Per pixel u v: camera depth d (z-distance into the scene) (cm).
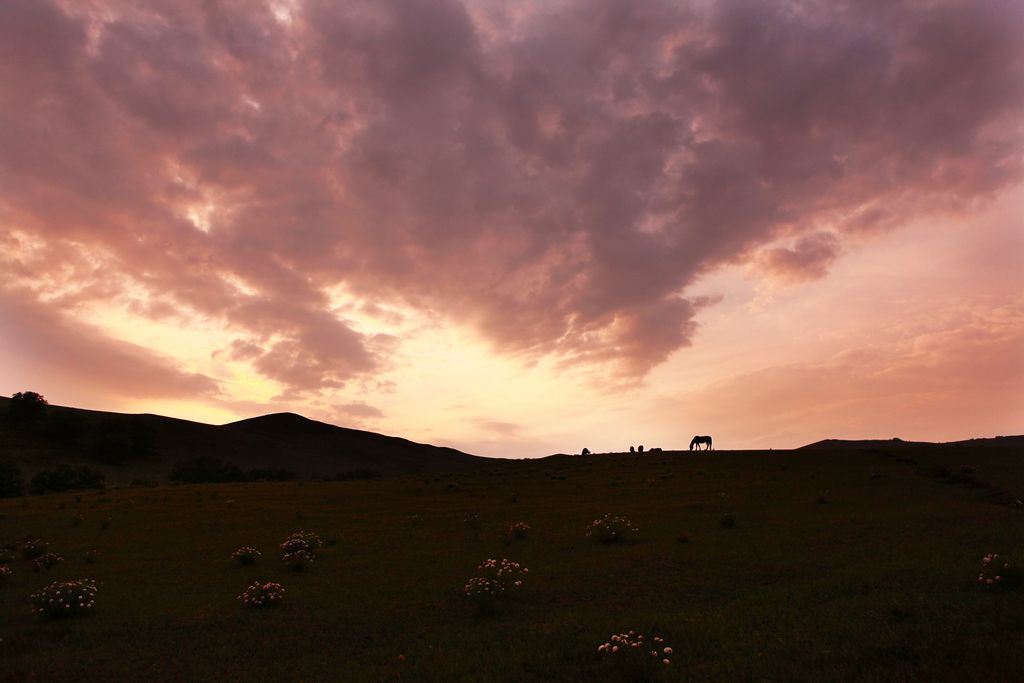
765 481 4966
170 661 1577
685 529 3109
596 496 4753
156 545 3359
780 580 1967
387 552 2980
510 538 3166
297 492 5928
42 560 2830
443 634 1681
